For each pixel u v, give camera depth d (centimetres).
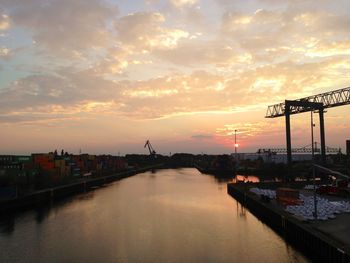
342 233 4116
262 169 19238
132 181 17650
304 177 14312
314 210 5225
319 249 3853
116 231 5841
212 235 5450
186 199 9794
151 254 4525
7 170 10688
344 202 6469
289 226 4941
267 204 6575
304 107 12444
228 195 10631
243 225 6162
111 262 4244
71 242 5184
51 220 6912
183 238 5297
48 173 12288
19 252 4719
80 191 12875
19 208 8531
